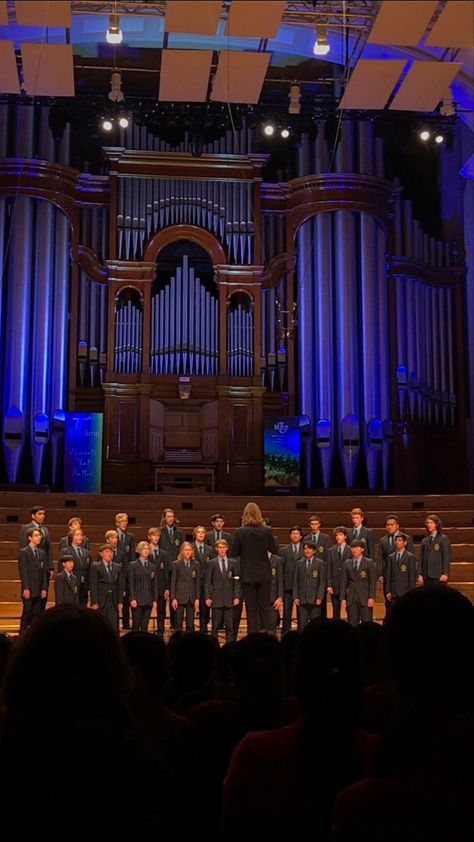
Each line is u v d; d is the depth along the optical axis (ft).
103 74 56.90
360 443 54.03
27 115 54.65
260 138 55.72
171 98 33.40
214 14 27.43
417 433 55.88
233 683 11.91
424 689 4.81
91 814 4.43
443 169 61.05
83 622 5.05
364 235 55.88
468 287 58.90
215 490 52.60
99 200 55.31
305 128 53.06
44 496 45.50
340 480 53.83
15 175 53.52
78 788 4.47
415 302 57.16
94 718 4.79
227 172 55.36
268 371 54.85
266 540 31.22
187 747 8.29
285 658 12.62
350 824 4.68
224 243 55.16
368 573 32.99
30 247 53.36
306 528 45.21
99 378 54.08
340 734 5.79
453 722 4.79
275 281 55.36
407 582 33.96
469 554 42.50
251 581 30.81
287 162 58.44
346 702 5.89
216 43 50.75
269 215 56.39
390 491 53.88
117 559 34.09
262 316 55.21
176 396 53.62
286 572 33.96
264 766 5.81
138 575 33.14
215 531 36.17
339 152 56.70
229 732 9.20
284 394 54.44
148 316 54.08
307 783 5.70
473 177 53.06
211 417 53.52
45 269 53.42
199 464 52.60
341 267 55.42
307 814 5.68
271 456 51.62
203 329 54.54
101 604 32.53
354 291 55.47
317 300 55.26
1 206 53.36
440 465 56.44
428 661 4.81
